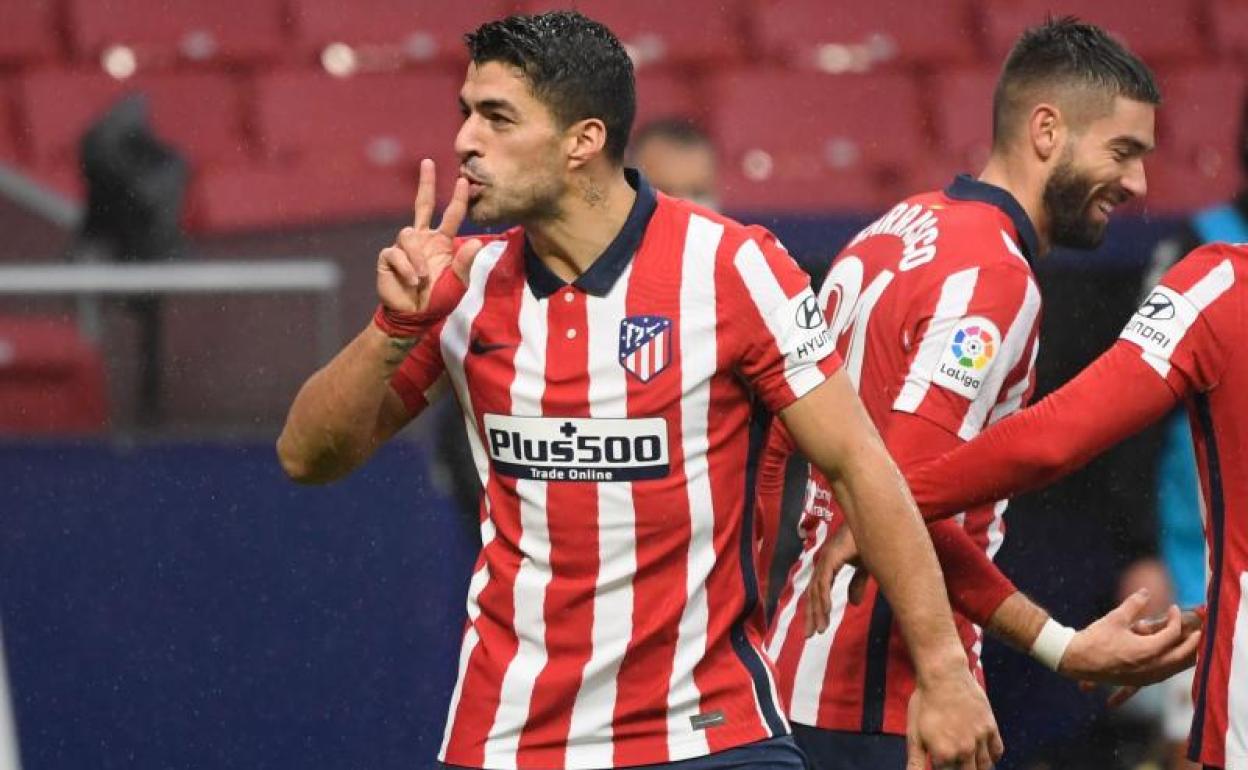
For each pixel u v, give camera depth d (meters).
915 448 11.85
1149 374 10.73
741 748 10.51
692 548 10.40
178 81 32.50
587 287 10.29
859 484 10.27
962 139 33.41
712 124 32.84
